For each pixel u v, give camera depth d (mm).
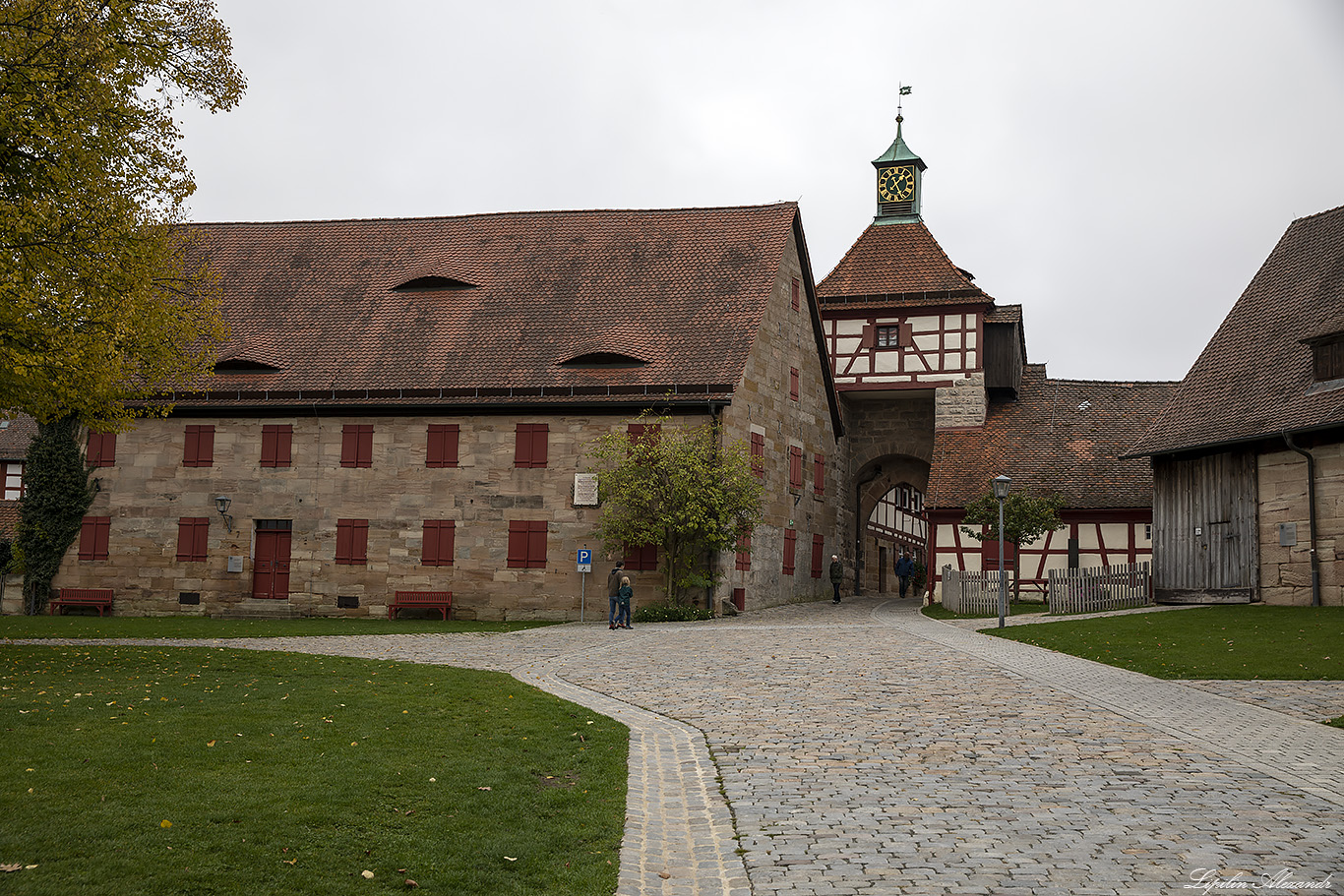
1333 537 22891
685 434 29250
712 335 31328
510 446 30281
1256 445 25047
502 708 13250
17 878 6555
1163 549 28000
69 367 16109
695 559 29141
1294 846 7754
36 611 32094
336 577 30781
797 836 8180
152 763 9516
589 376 30438
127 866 6902
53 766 9242
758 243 34188
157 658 17719
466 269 35125
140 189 17156
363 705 13117
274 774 9398
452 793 9227
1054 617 25672
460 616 30047
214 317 19750
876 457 41375
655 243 35062
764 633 22766
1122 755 10664
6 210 15047
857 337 39281
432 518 30453
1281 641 18344
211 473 31750
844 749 11094
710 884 7246
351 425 31094
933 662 17406
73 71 15602
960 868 7352
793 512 34906
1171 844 7812
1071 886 6984
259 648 20688
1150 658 17359
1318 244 28078
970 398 37844
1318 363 23859
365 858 7516
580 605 29547
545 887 7250
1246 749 10898
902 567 42062
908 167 41781
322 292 34969
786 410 34250
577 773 10336
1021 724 12258
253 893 6707
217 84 17844
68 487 32250
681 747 11375
